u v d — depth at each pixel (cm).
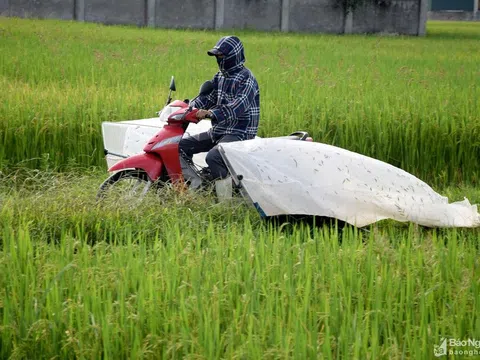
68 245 629
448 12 7506
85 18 3684
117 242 723
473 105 1305
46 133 1106
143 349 466
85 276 553
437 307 559
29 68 1666
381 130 1197
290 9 4200
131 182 847
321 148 834
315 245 652
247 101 841
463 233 792
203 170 866
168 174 838
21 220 730
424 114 1209
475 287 565
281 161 807
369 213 799
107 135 945
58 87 1409
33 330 488
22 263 597
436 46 3186
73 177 929
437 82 1723
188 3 3931
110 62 1839
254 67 1920
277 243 648
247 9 4109
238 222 795
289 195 791
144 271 568
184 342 464
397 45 3175
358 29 4331
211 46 2514
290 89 1468
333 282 553
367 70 1945
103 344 478
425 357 470
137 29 3278
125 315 507
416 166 1198
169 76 1655
